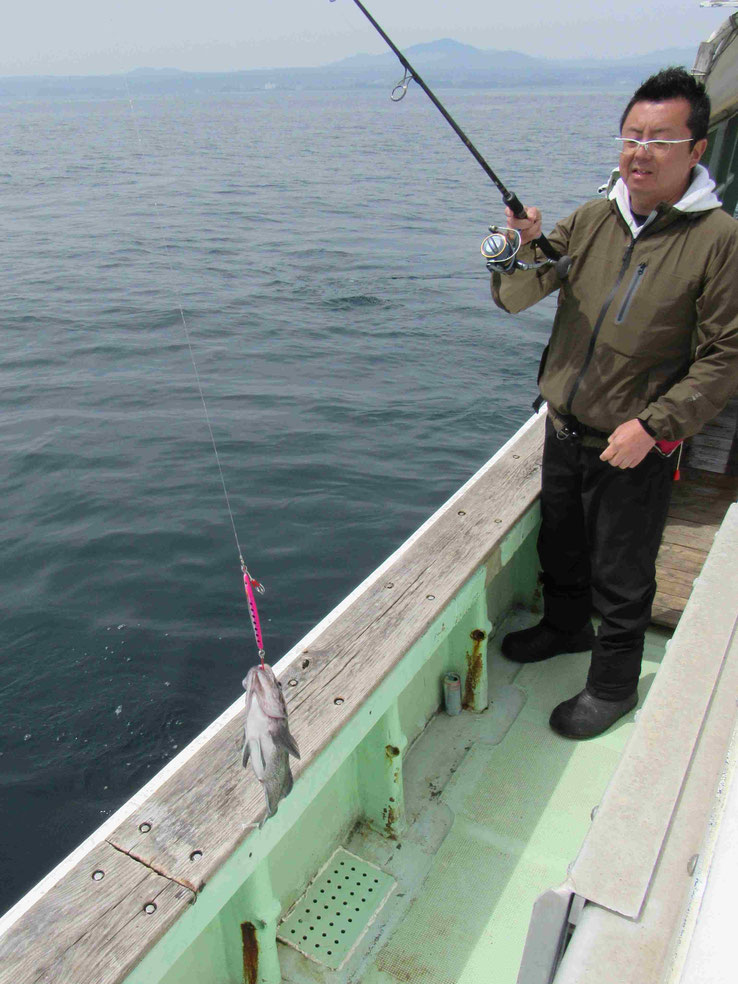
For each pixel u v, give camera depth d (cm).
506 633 315
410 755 260
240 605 562
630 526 235
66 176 3822
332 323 1377
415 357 1190
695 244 201
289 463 797
